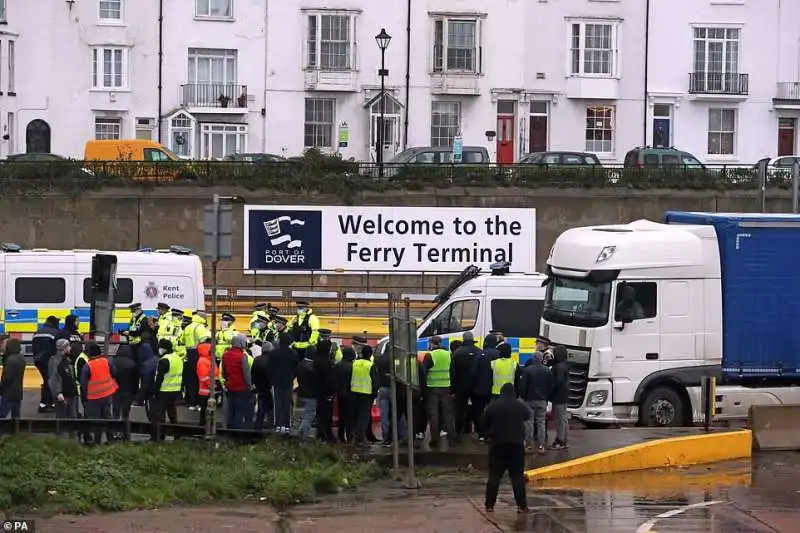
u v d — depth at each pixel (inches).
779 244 1604.3
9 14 3420.3
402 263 2819.9
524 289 1781.5
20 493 1043.9
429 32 3508.9
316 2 3472.0
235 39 3486.7
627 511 1123.3
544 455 1337.4
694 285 1587.1
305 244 2805.1
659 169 2972.4
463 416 1476.4
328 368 1416.1
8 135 3422.7
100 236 2874.0
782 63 3599.9
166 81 3484.3
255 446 1300.4
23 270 2060.8
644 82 3572.8
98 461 1148.5
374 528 1038.4
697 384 1585.9
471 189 2915.8
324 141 3511.3
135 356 1592.0
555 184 2935.5
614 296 1565.0
